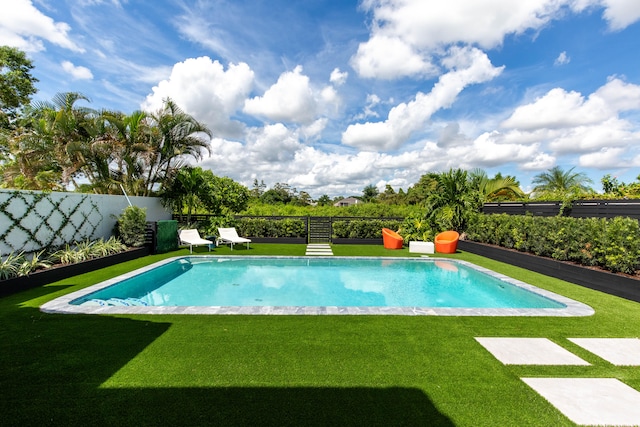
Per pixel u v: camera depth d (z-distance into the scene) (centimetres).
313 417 213
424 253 1061
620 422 213
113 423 204
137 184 1177
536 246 775
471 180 1380
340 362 294
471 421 212
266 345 329
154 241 969
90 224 848
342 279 758
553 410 226
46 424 203
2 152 1223
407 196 4169
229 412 217
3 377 259
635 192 905
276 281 736
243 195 1628
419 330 376
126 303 541
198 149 1334
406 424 208
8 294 504
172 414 214
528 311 448
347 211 1820
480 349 326
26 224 652
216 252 1044
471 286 703
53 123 1045
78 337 343
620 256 549
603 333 373
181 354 305
